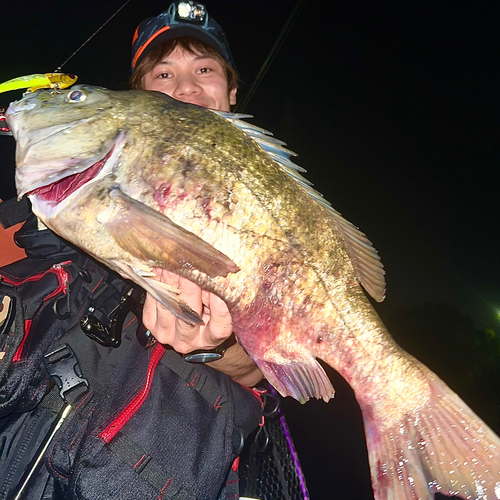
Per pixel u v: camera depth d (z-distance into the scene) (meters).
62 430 0.51
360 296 0.53
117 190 0.46
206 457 0.54
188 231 0.45
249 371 0.63
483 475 0.51
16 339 0.51
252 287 0.48
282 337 0.50
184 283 0.49
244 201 0.47
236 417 0.60
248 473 0.69
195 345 0.53
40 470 0.51
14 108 0.50
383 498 0.52
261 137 0.52
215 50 0.80
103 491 0.49
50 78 0.51
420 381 0.53
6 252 0.59
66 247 0.57
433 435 0.53
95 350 0.53
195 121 0.48
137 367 0.55
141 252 0.46
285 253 0.49
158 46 0.78
